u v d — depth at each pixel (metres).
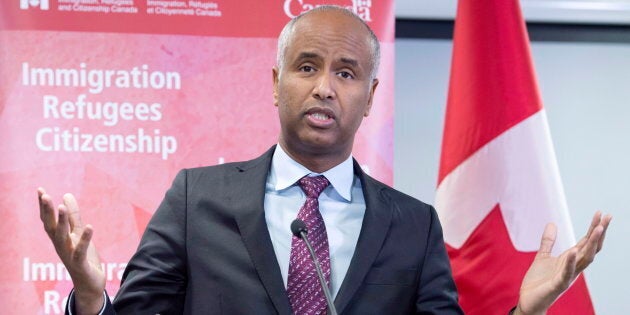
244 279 2.03
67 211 1.76
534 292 2.01
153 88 3.17
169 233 2.12
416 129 4.19
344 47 2.15
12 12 3.12
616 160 4.25
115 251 3.12
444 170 3.28
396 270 2.12
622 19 4.21
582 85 4.27
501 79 3.24
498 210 3.20
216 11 3.21
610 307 4.17
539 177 3.21
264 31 3.22
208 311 2.02
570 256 1.89
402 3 4.05
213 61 3.20
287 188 2.23
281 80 2.20
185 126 3.18
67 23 3.14
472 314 3.17
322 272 2.04
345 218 2.21
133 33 3.17
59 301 3.09
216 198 2.16
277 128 3.21
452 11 4.12
